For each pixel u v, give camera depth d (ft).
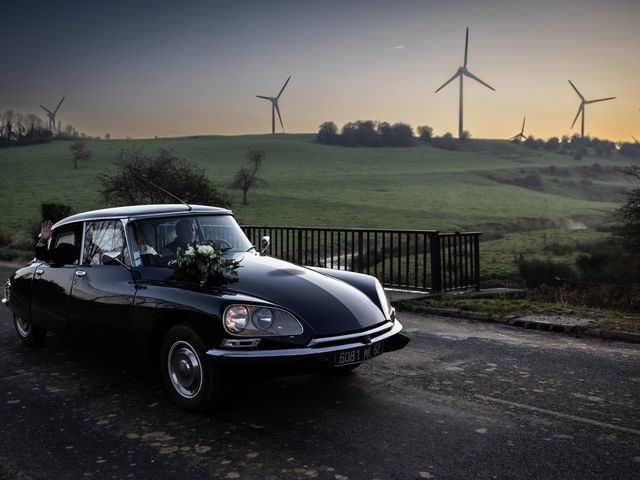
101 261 17.46
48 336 23.44
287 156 514.27
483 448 12.25
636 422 13.65
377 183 372.38
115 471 11.49
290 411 14.60
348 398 15.52
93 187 259.39
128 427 13.73
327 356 13.52
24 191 243.60
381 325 15.10
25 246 71.41
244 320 13.43
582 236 141.90
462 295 31.30
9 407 15.17
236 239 18.65
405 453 12.05
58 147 498.69
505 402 15.06
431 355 19.84
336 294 15.20
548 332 23.53
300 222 193.77
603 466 11.39
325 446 12.47
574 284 44.98
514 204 306.96
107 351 16.96
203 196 78.28
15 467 11.68
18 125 596.70
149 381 17.38
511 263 89.81
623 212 74.18
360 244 34.45
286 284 15.02
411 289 32.58
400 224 200.23
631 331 22.26
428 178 423.23
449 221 218.79
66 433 13.41
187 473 11.34
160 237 17.06
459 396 15.57
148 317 15.14
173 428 13.62
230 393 14.05
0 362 19.49
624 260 70.13
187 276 15.19
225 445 12.61
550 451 12.08
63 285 18.19
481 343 21.58
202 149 504.02
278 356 13.14
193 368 14.28
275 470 11.41
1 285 38.68
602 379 17.01
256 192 289.12
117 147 493.36
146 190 78.02
